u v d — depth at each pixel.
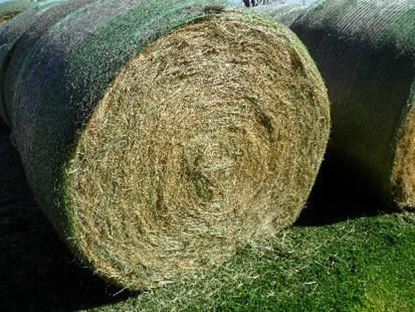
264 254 4.31
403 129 4.38
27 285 4.07
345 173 5.08
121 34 3.60
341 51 4.85
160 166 3.73
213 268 4.15
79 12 4.34
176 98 3.67
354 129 4.68
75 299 3.89
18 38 6.30
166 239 3.90
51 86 3.69
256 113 4.05
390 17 4.66
